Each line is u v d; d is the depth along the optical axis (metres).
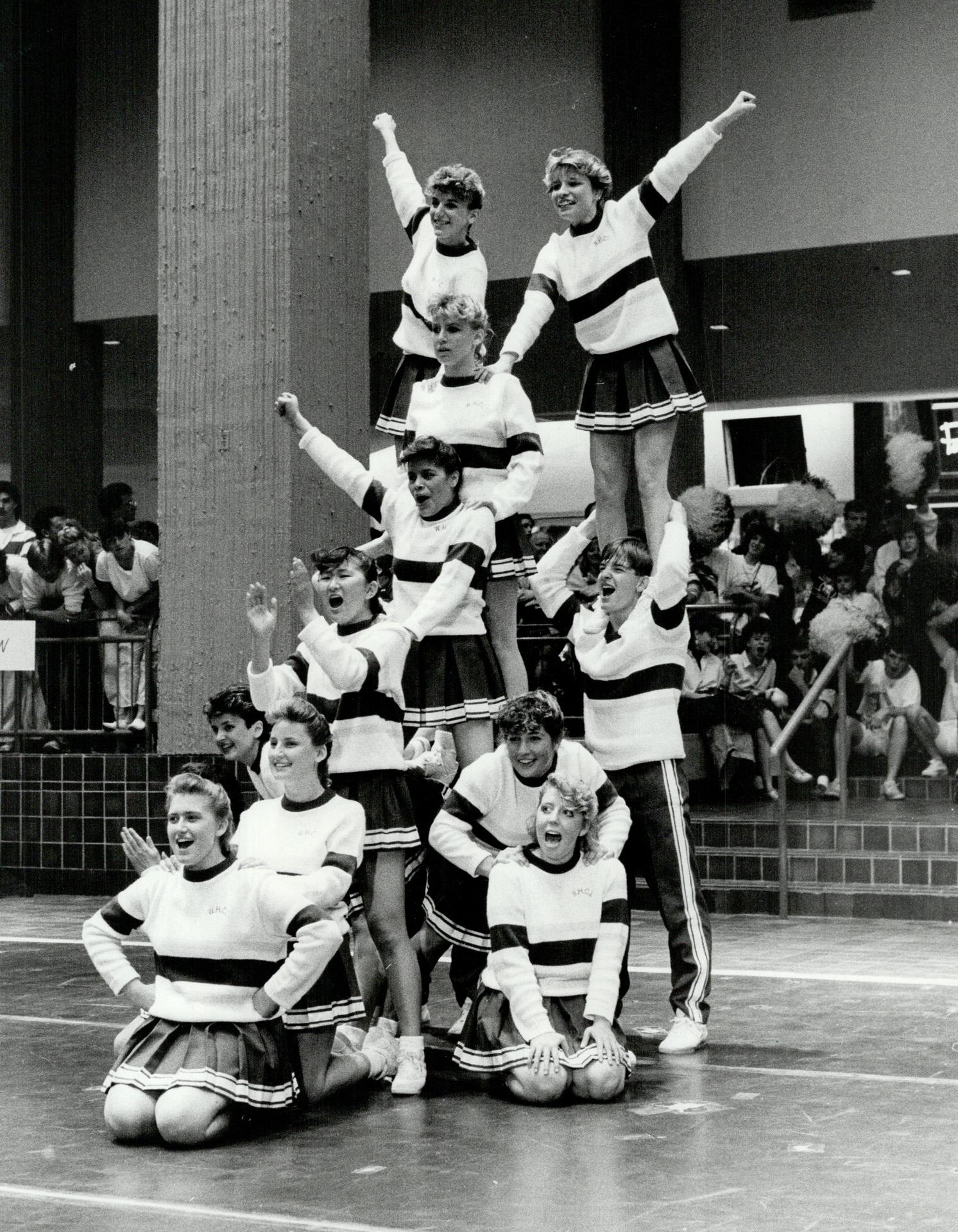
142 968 7.68
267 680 5.52
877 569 11.16
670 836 5.84
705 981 5.80
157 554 10.95
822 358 11.48
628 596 5.84
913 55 11.17
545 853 5.14
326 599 5.50
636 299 6.09
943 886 9.30
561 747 5.48
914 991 6.87
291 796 5.11
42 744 11.09
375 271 12.30
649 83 11.68
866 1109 4.89
